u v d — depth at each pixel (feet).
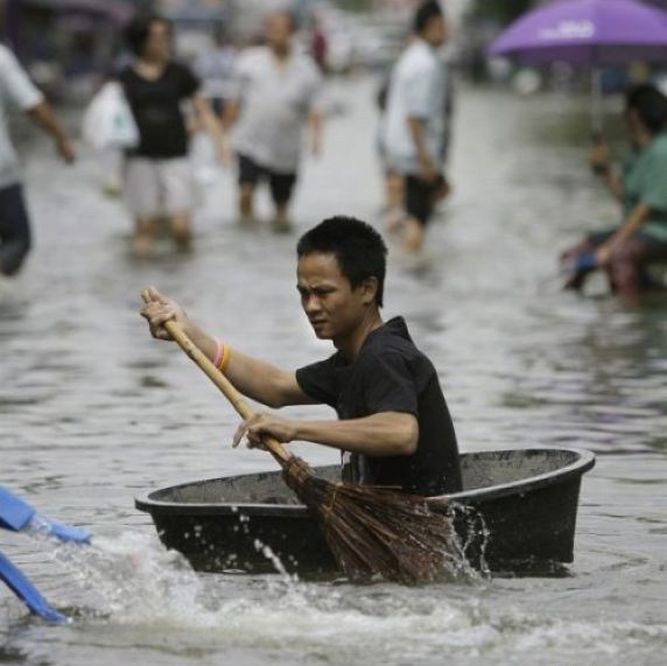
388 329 51.29
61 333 100.12
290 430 49.42
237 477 54.08
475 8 625.00
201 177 167.94
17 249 117.19
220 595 47.60
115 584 48.88
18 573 46.39
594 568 51.29
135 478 64.28
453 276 125.90
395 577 48.98
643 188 115.75
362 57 615.98
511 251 141.59
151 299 53.83
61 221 165.27
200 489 53.11
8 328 102.01
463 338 97.66
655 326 102.42
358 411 50.98
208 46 435.12
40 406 78.64
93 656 43.11
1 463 66.85
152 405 78.84
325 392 53.06
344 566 48.98
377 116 381.60
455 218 169.07
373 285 51.37
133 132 134.82
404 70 132.26
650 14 127.03
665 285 120.47
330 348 92.63
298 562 49.62
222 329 99.91
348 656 42.75
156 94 135.23
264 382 53.78
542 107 421.18
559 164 239.30
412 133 132.46
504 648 43.24
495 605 46.93
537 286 120.78
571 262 117.50
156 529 50.93
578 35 126.21
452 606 46.68
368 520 49.06
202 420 75.51
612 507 59.62
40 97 115.24
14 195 116.47
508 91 532.32
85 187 203.41
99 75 445.78
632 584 49.44
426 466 51.16
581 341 96.68
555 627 44.93
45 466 66.28
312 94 160.76
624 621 45.55
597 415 75.97
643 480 63.77
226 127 166.81
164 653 43.27
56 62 456.45
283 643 43.83
